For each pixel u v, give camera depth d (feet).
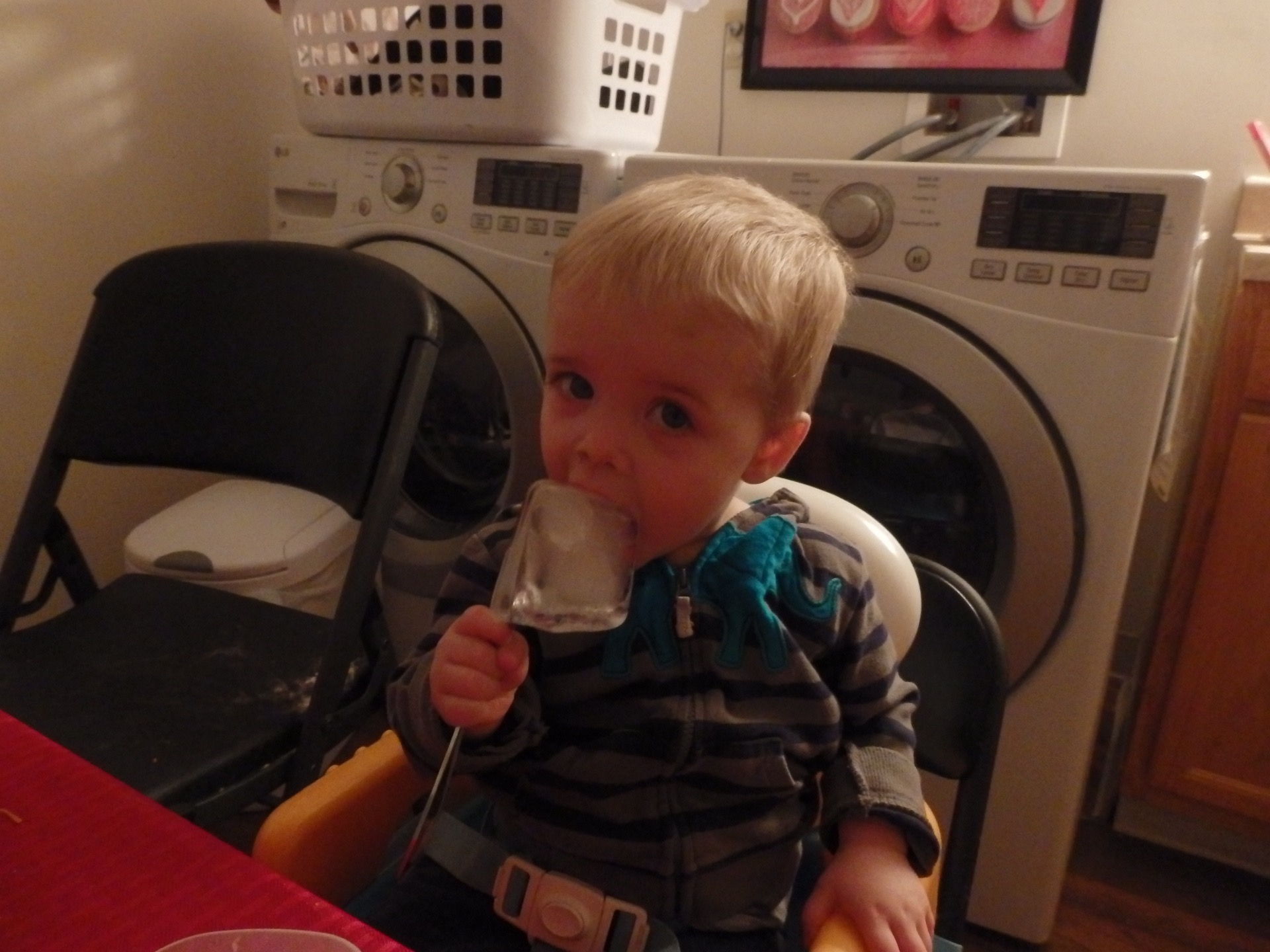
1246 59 4.82
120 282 3.27
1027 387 3.19
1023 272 3.12
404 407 2.81
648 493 1.62
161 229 4.66
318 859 1.83
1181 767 4.00
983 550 3.65
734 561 1.92
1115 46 5.05
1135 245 2.98
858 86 5.32
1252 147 4.88
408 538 4.52
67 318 4.32
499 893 1.77
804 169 3.40
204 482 5.09
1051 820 3.53
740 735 1.90
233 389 3.12
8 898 1.18
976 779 2.26
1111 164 5.20
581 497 1.46
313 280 3.06
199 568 3.79
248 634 3.12
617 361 1.61
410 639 4.70
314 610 4.14
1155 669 3.98
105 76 4.29
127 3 4.32
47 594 3.33
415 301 2.86
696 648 1.92
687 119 6.37
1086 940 3.86
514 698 1.79
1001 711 2.24
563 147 3.97
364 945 1.14
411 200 4.21
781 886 2.00
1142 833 4.43
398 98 4.11
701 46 6.19
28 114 4.03
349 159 4.38
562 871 1.96
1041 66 4.92
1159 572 4.66
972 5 4.96
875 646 2.01
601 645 1.91
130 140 4.44
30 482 4.25
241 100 4.97
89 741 2.53
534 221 3.91
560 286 1.72
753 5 5.44
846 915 1.71
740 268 1.64
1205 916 4.01
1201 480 3.68
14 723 1.53
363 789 1.91
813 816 2.07
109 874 1.23
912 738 1.99
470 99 3.93
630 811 1.91
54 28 4.05
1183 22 4.90
